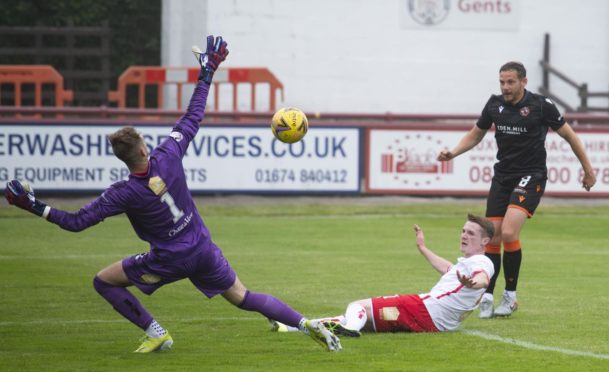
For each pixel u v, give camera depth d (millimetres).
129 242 39406
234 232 42312
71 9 72625
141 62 73938
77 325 23594
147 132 49969
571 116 52031
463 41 67000
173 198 19031
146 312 20172
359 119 52062
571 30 67875
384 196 51875
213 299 27562
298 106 65938
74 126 49625
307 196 51375
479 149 51938
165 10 67562
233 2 64812
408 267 33625
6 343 21391
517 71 25031
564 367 18906
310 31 65625
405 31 66500
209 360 19500
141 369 18672
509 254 24812
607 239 41688
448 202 51438
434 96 67125
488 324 23703
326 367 18828
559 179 52156
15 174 49406
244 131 50625
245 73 58688
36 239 39906
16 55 71625
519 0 67188
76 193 49844
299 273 32219
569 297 28000
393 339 21562
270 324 23672
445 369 18688
